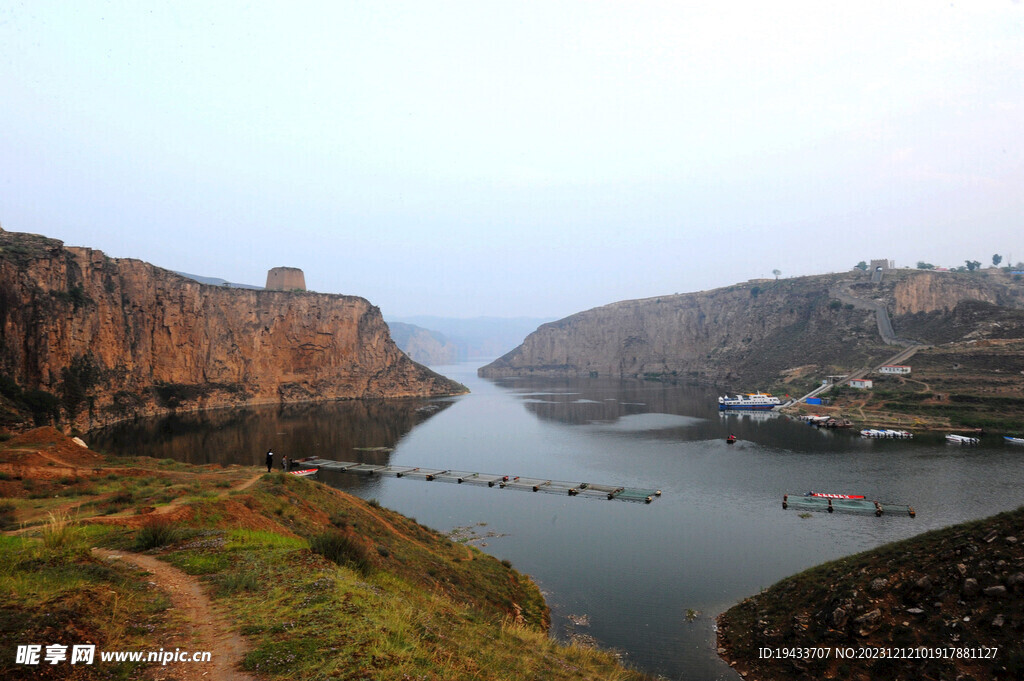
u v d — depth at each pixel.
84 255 100.44
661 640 27.22
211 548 15.41
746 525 45.41
